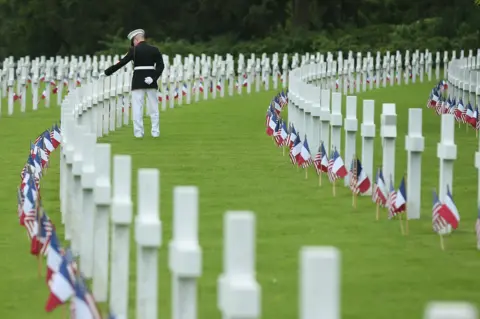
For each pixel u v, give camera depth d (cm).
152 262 1230
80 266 1570
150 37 9856
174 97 5088
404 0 10050
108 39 9706
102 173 1465
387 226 2028
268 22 10106
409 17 10069
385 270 1678
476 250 1820
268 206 2252
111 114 3844
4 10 9844
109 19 9781
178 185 2538
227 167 2853
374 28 9212
